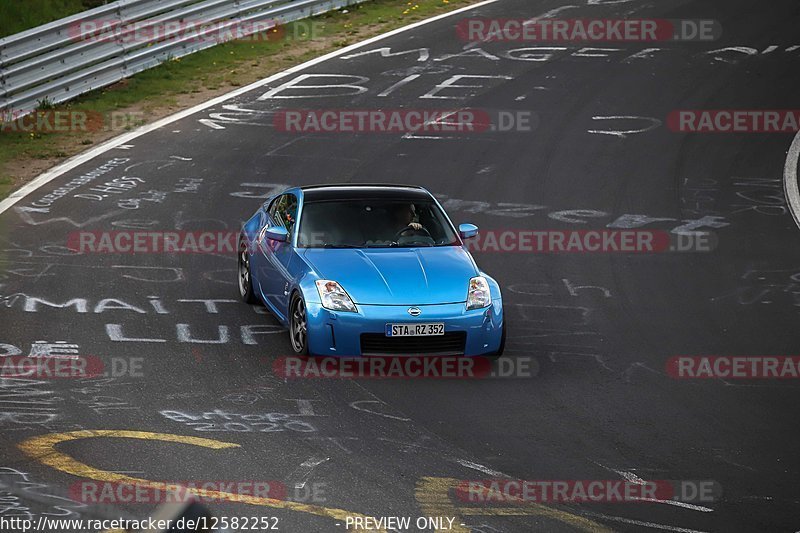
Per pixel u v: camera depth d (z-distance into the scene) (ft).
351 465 85.30
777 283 151.74
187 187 184.44
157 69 246.88
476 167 201.67
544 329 128.47
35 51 212.23
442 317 109.91
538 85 251.19
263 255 127.54
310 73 252.42
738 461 89.66
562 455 89.45
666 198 191.21
